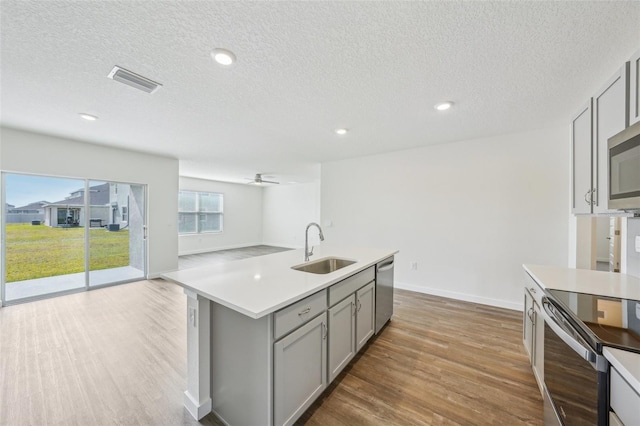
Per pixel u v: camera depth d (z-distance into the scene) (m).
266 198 9.98
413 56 1.71
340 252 2.90
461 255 3.71
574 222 2.92
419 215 4.06
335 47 1.62
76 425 1.53
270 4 1.27
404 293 4.00
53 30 1.46
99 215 4.20
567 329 1.19
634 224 1.85
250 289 1.55
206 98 2.34
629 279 1.78
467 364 2.16
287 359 1.43
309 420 1.59
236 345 1.50
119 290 4.09
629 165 1.32
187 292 1.65
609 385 0.93
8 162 3.30
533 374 2.01
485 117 2.77
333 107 2.54
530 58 1.71
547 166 3.15
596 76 1.92
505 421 1.58
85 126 3.14
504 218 3.41
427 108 2.54
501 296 3.43
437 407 1.69
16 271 3.51
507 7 1.29
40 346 2.40
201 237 8.16
